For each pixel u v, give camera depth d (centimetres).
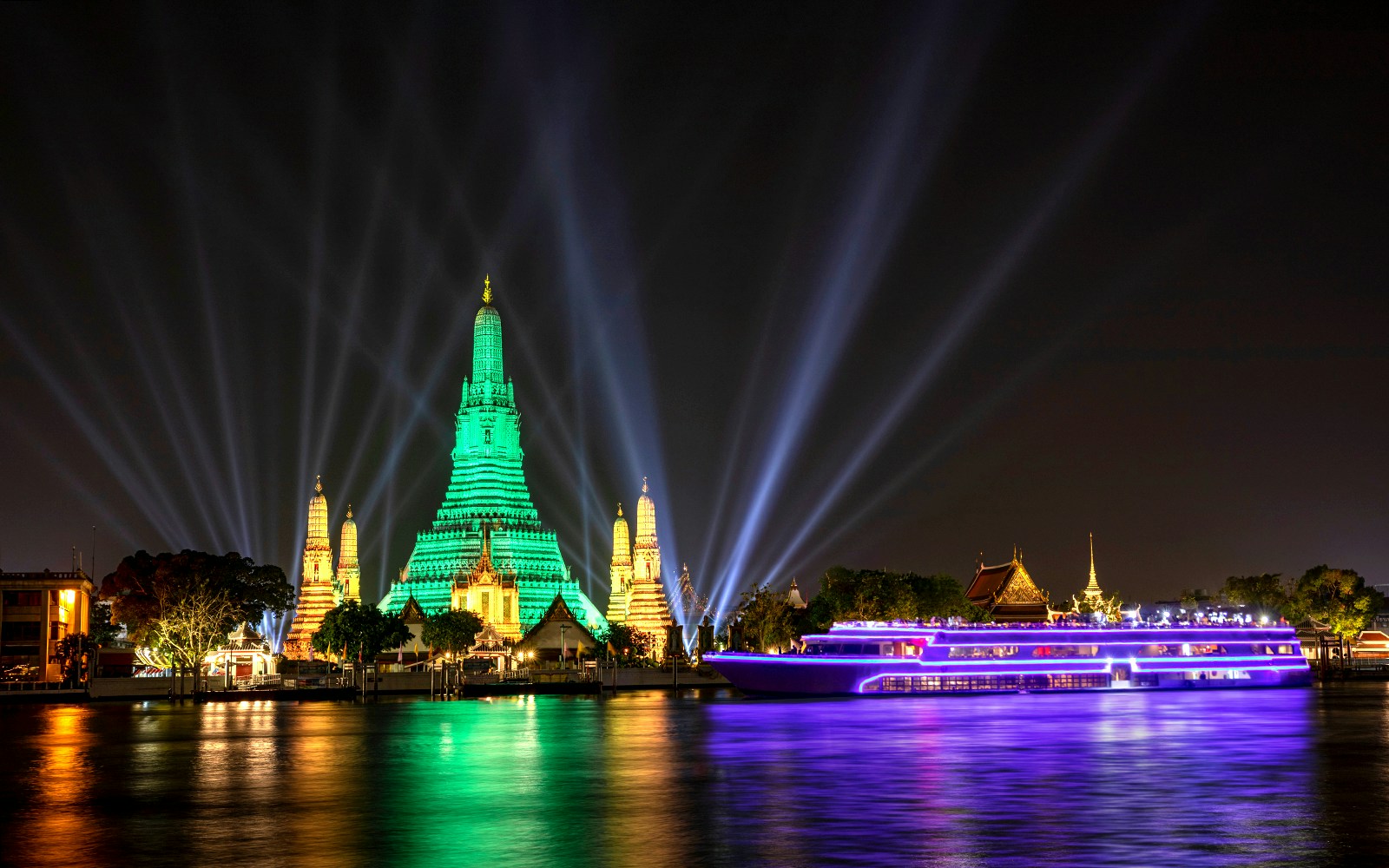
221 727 12056
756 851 5478
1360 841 5650
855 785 7444
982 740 10050
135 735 11050
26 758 9181
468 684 18850
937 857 5338
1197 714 12700
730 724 11819
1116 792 7081
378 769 8375
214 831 6078
